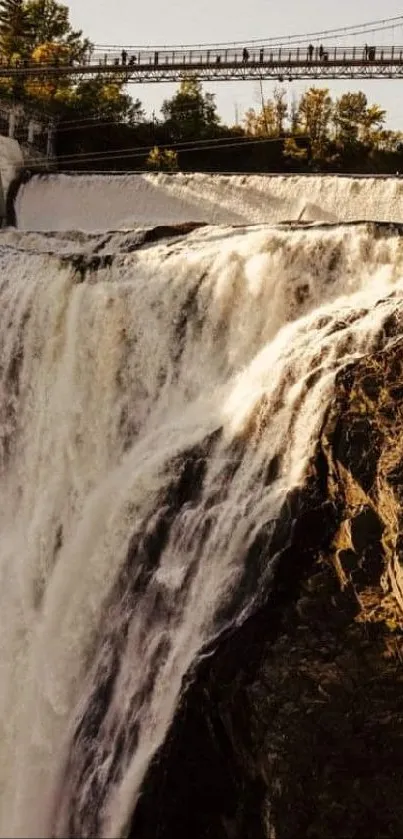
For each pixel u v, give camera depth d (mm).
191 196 37781
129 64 48000
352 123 50562
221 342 23438
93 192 39875
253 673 14688
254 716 14172
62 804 17594
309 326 21047
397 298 20750
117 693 17703
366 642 14664
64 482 24000
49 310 25672
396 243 22484
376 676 14297
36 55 59656
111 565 20078
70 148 50062
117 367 24438
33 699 19922
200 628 16609
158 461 20125
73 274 25969
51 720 19359
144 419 23750
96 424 24312
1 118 45156
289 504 16500
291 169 48906
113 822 15961
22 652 20969
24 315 26047
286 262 23203
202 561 17562
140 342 24281
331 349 19297
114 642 18359
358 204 33938
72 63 53969
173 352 23922
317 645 14797
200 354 23594
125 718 17219
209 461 19391
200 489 19141
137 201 38969
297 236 23438
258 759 13992
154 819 15188
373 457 16266
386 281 22297
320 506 16344
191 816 14992
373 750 13789
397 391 17141
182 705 15250
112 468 23672
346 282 22719
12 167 41750
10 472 25219
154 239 29094
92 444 24219
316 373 18531
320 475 16734
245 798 14305
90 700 18078
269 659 14734
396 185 33281
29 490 24656
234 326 23391
